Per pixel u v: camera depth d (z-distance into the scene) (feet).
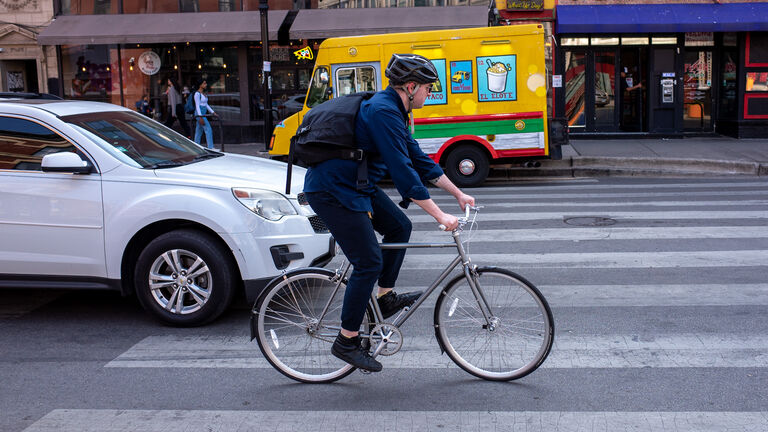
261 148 61.72
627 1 58.08
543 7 57.82
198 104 56.54
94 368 15.66
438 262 24.22
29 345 17.22
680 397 13.47
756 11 56.75
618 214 32.14
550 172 48.39
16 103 19.57
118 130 20.18
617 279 21.67
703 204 34.22
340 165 12.96
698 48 60.70
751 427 12.20
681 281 21.27
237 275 18.44
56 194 18.34
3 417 13.23
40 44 62.95
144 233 18.47
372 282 13.53
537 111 42.11
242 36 61.52
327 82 43.70
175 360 16.06
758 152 50.65
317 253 18.81
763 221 29.58
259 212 17.92
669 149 52.90
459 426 12.54
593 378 14.46
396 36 42.60
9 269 18.61
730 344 16.12
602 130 61.31
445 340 14.57
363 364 13.87
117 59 66.28
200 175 18.62
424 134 42.96
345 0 63.21
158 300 18.29
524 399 13.56
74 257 18.37
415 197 12.85
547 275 22.31
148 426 12.78
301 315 14.55
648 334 16.90
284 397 13.97
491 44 41.91
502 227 29.94
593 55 60.29
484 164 43.06
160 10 65.31
